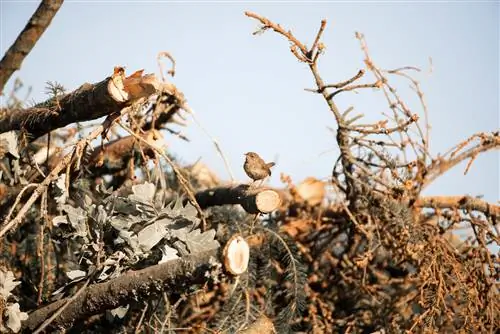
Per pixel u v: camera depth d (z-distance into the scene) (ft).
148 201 27.27
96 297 25.55
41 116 29.01
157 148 29.40
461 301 31.50
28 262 31.22
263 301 31.73
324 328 31.32
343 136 32.40
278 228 33.88
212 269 23.21
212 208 33.58
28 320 26.61
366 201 32.65
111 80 26.07
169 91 32.45
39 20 29.30
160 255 27.66
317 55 30.96
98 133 28.32
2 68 29.66
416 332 30.45
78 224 27.48
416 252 31.19
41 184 27.50
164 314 29.60
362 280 32.14
